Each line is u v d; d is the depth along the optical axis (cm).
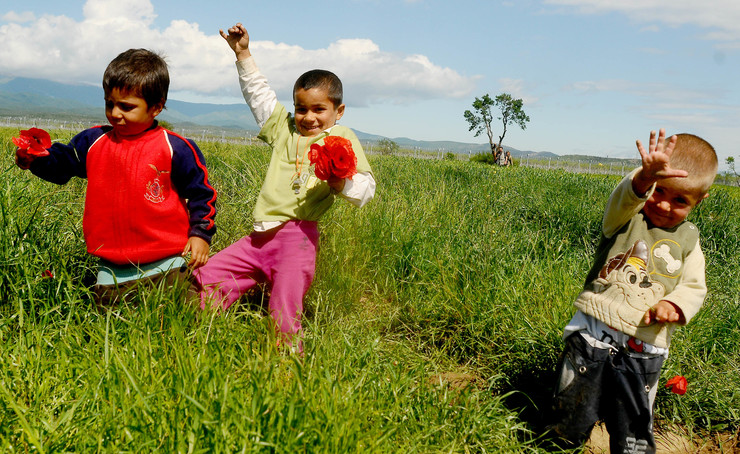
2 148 732
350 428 201
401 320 406
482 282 418
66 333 248
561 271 443
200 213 286
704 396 336
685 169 231
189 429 185
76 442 187
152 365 222
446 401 256
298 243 315
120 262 279
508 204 817
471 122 7606
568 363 257
